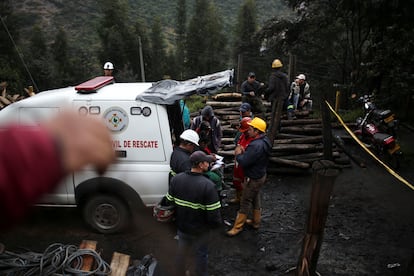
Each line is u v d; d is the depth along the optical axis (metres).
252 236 5.43
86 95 5.13
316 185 3.67
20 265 4.30
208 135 6.02
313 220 3.80
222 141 8.34
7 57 29.70
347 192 6.77
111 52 39.50
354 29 16.41
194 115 9.90
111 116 5.05
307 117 9.22
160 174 5.05
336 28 18.75
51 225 5.62
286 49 21.06
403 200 6.44
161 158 5.06
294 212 6.12
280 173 7.48
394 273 4.61
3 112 4.66
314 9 17.08
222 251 5.07
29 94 9.59
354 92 13.66
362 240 5.32
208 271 4.67
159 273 4.34
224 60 42.59
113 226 5.31
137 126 5.05
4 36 31.88
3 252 4.56
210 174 5.39
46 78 32.66
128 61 40.38
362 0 12.00
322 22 17.47
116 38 39.41
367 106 8.36
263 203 6.43
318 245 3.89
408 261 4.83
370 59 13.24
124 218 5.26
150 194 5.11
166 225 5.52
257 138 5.13
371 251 5.06
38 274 4.28
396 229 5.59
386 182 7.13
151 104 5.02
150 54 40.97
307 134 8.51
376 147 7.83
